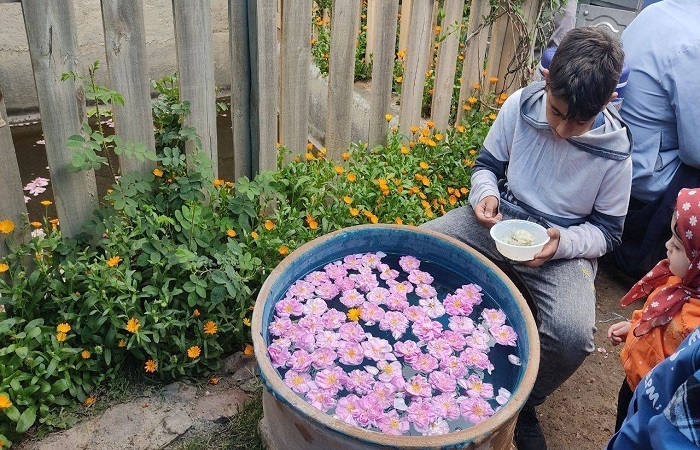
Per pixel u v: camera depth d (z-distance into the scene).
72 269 2.19
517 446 2.29
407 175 3.08
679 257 1.63
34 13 2.02
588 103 1.88
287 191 2.82
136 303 2.23
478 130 3.47
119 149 2.28
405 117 3.35
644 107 2.84
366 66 4.46
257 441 2.11
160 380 2.29
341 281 2.08
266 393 1.77
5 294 2.19
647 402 1.12
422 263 2.23
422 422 1.62
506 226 2.21
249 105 2.64
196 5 2.30
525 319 1.86
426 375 1.80
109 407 2.18
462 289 2.09
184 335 2.27
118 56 2.23
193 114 2.50
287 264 1.98
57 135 2.21
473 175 2.50
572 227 2.27
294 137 2.87
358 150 3.17
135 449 2.06
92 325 2.13
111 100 2.29
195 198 2.45
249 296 2.40
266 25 2.46
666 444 0.98
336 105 2.97
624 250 3.16
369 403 1.65
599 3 3.84
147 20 4.97
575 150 2.17
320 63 4.54
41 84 2.11
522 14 3.44
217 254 2.32
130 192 2.32
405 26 4.05
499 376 1.81
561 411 2.50
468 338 1.90
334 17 2.73
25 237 2.29
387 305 2.03
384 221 2.83
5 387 1.99
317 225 2.64
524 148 2.31
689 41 2.68
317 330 1.89
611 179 2.18
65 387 2.09
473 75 3.61
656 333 1.74
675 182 2.87
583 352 2.11
